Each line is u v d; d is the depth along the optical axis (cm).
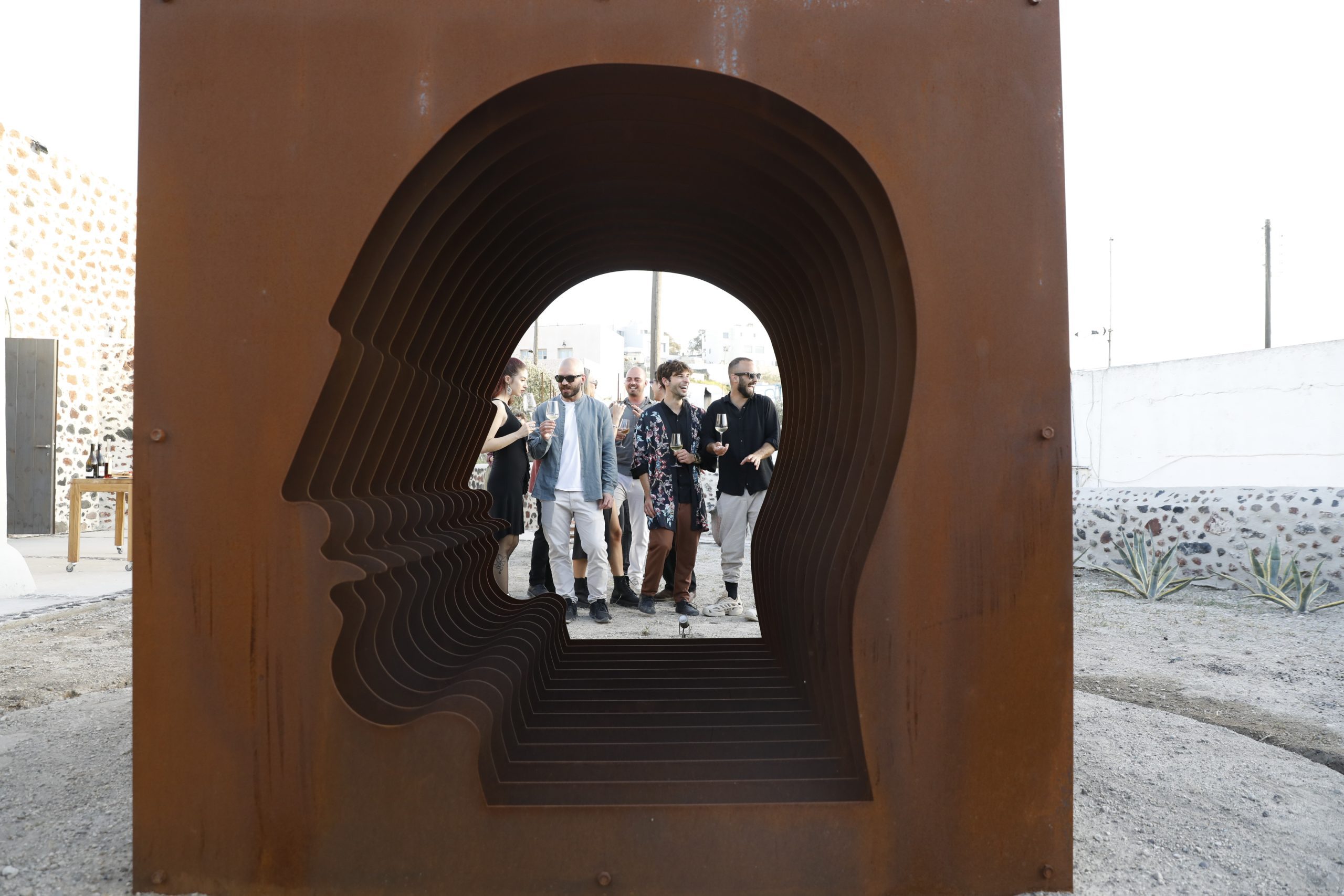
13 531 1090
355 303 188
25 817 228
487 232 246
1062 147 187
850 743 209
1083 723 328
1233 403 1115
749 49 184
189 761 179
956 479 186
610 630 500
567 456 529
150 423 178
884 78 186
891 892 186
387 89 181
